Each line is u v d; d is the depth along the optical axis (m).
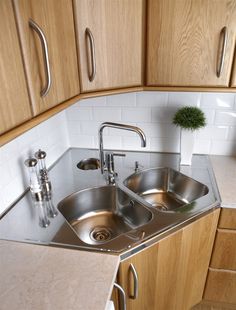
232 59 1.03
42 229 1.01
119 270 0.92
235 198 1.19
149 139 1.64
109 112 1.60
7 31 0.63
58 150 1.60
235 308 1.58
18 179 1.20
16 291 0.74
